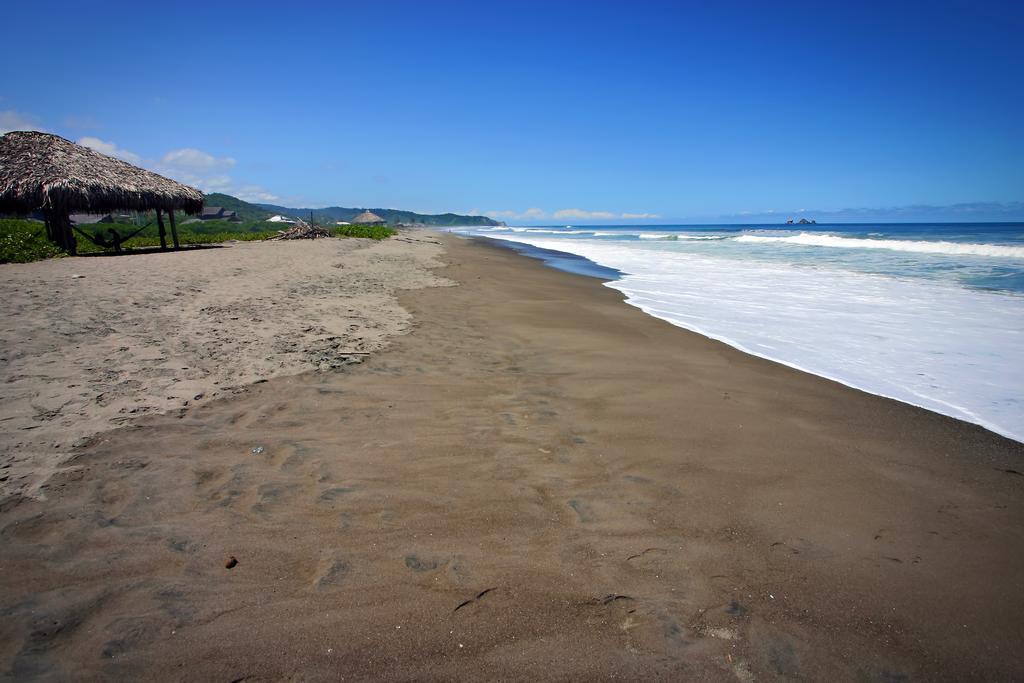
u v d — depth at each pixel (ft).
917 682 6.37
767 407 15.35
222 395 14.32
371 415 13.53
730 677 6.30
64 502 9.02
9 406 12.51
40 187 42.01
